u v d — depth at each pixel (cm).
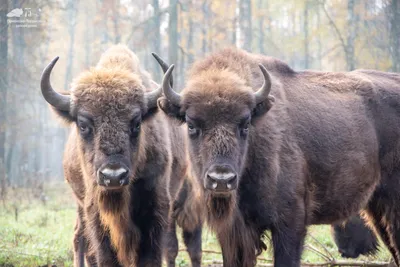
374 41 11200
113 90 2420
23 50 11819
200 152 2284
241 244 2498
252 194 2475
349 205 2808
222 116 2259
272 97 2378
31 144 14162
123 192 2522
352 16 10781
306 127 2658
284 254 2495
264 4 13900
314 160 2658
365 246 3625
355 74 3045
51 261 3600
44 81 2481
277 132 2522
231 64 2567
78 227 3253
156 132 2702
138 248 2673
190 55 11962
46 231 4788
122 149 2355
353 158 2762
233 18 12438
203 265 3756
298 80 2834
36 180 9325
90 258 2905
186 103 2341
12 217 5784
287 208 2506
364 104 2895
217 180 2153
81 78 2509
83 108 2419
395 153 2920
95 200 2564
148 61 13412
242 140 2323
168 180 2806
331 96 2836
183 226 3450
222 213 2402
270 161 2467
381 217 2980
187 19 12450
